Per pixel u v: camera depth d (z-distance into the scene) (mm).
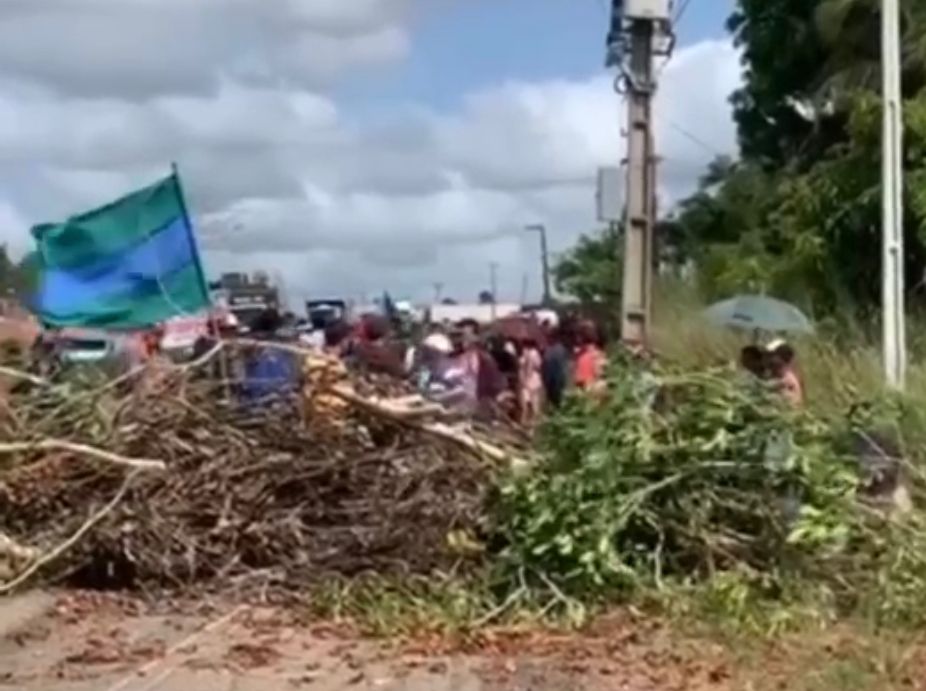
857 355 16594
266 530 10820
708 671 8719
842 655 8961
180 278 14461
